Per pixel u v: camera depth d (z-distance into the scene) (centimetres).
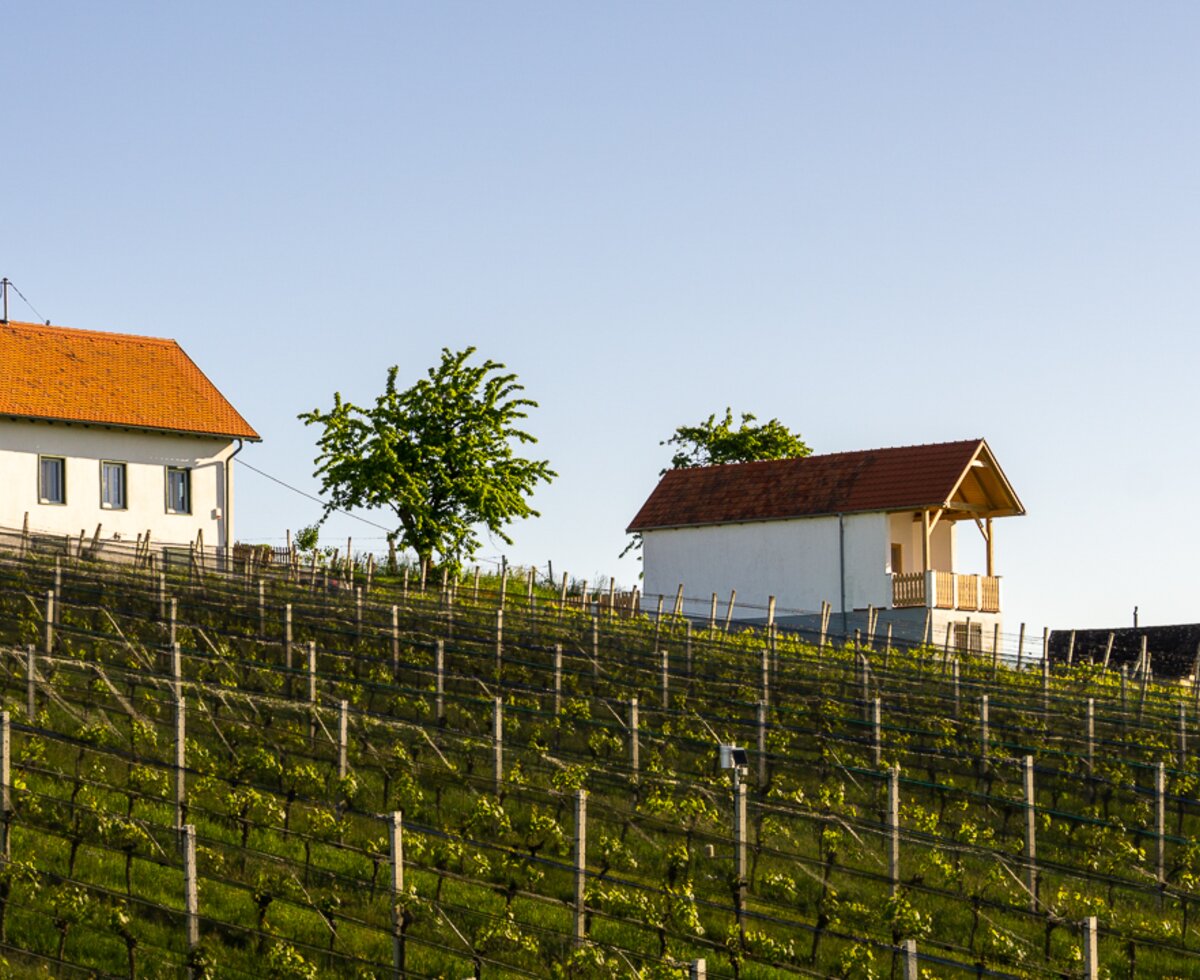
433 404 5003
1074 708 3384
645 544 5797
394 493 4866
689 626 3966
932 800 2584
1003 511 5422
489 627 3459
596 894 1900
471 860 1986
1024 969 1934
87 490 4588
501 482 5019
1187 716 3425
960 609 5231
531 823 2089
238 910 1809
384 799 2228
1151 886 2173
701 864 2159
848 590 5322
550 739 2653
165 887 1834
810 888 2144
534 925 1845
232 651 3019
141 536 4522
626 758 2586
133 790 2047
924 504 5156
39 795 1894
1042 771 2612
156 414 4744
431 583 4744
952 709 3212
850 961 1822
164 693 2530
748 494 5634
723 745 2378
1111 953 2073
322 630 3234
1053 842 2466
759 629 4138
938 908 2134
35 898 1762
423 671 2927
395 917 1716
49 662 2572
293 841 2028
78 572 3616
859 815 2436
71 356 4838
